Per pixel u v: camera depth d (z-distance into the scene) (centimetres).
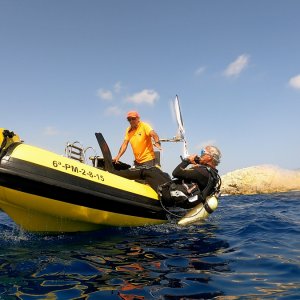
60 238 469
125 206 501
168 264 334
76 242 441
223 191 1731
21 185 417
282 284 271
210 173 566
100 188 473
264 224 556
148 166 602
